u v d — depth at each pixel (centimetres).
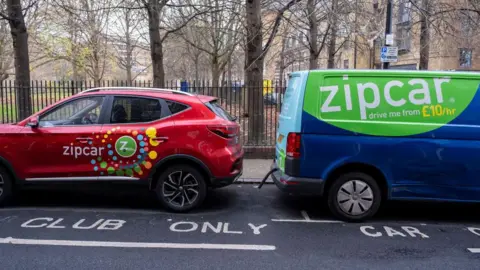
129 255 439
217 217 581
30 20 2192
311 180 548
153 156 579
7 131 586
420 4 1509
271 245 477
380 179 563
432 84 542
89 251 448
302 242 488
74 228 523
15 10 1056
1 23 2281
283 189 558
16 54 1067
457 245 488
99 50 2727
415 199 551
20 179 587
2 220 549
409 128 539
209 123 585
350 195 559
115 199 667
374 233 525
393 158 542
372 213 561
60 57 2517
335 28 1552
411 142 540
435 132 539
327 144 545
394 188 548
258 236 506
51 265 411
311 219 579
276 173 613
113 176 584
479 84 542
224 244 477
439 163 539
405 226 555
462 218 599
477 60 2209
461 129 538
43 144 582
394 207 648
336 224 557
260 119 1052
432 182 545
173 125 580
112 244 470
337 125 543
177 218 572
